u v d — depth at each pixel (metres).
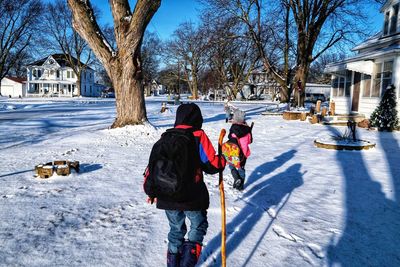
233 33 27.48
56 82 70.50
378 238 3.70
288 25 28.73
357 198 5.05
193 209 2.73
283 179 6.12
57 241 3.51
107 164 7.23
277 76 29.22
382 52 14.66
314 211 4.50
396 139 11.42
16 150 8.93
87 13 11.12
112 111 24.86
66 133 12.28
